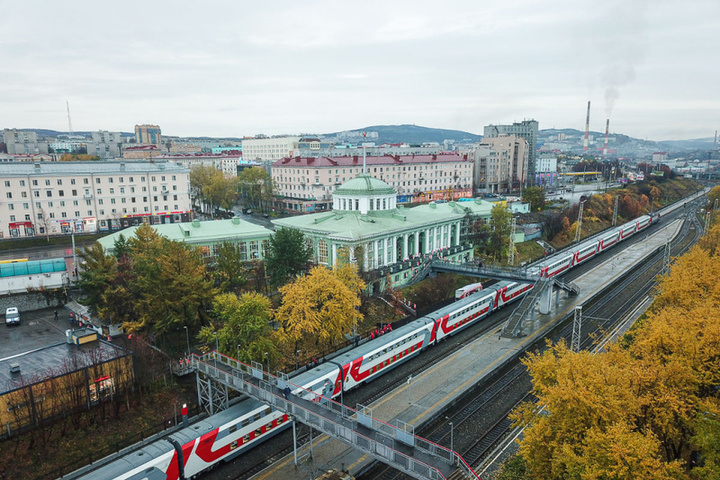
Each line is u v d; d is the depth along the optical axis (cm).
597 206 17675
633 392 3447
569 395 3058
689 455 3662
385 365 5894
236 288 7481
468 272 9044
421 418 4869
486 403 5281
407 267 9188
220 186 15250
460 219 11288
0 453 4041
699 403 3281
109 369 4850
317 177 15612
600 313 8350
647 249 13525
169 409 4981
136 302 6031
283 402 4172
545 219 14762
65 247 10675
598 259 12512
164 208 13025
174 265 5903
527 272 8819
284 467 4172
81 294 7894
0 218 10656
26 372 4606
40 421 4331
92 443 4362
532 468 3253
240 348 5253
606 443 2736
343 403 5212
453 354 6544
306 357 6169
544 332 7362
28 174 10881
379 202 9856
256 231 9425
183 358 5791
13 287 7469
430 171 18538
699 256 6931
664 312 4719
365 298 7806
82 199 11694
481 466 4194
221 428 4094
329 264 8862
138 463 3562
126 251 7494
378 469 4184
